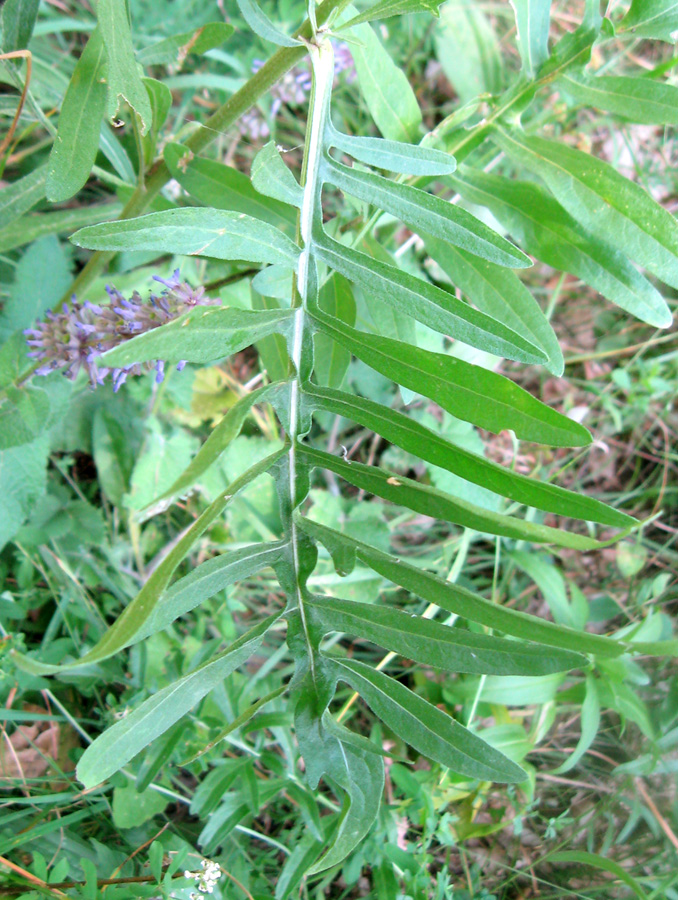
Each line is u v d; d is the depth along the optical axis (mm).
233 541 468
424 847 371
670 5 284
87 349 270
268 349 356
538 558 459
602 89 300
